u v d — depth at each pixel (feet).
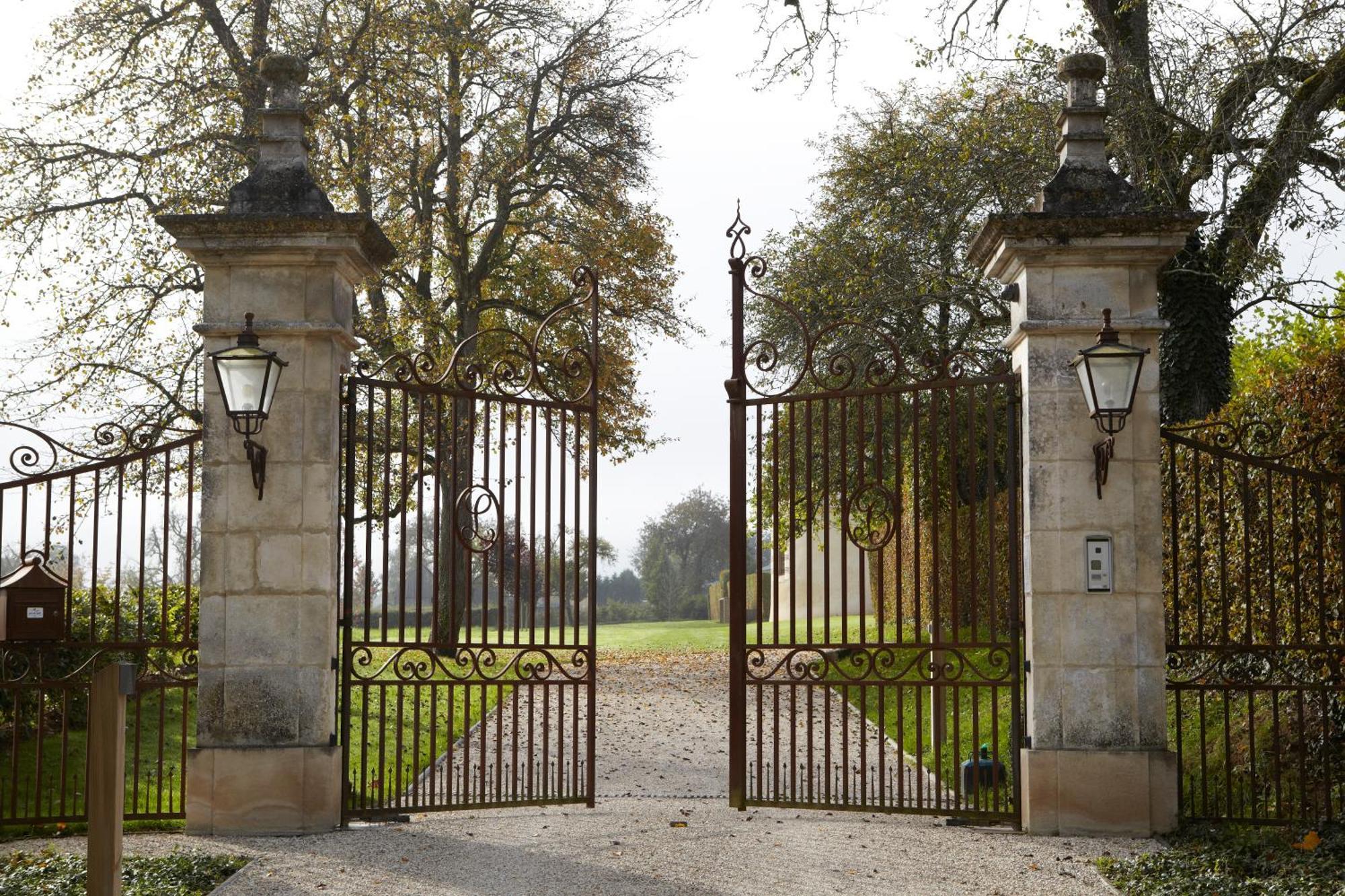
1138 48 45.03
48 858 22.38
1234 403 31.22
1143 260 25.09
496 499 26.66
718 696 57.82
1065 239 24.97
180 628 36.19
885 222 63.10
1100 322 25.05
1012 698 25.46
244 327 25.44
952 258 61.36
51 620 24.62
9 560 79.36
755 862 22.04
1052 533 24.98
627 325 77.36
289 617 25.07
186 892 19.95
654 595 213.87
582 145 72.69
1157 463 25.00
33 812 26.94
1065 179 25.52
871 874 21.21
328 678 25.17
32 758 30.71
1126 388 23.41
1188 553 32.27
